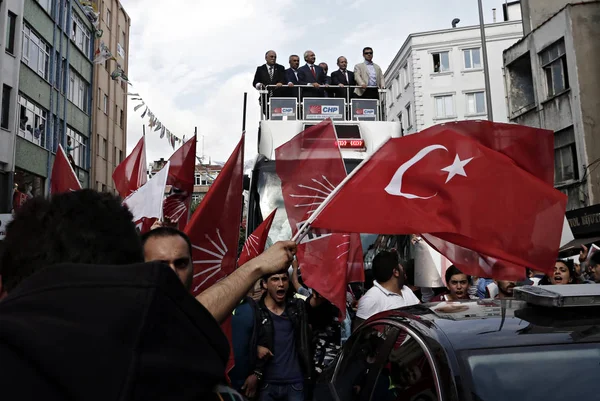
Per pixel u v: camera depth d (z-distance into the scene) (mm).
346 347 3916
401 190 3418
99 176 32031
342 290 4480
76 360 791
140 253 1098
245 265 1951
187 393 869
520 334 2670
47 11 24844
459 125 3584
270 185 8484
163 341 884
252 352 4344
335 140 4449
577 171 19938
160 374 836
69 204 1038
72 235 1003
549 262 3461
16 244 1002
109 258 1019
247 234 8344
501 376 2439
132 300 875
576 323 2736
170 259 2566
